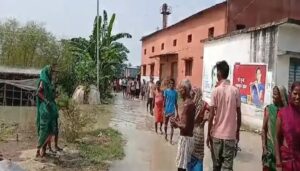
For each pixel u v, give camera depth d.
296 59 15.53
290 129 4.94
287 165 4.95
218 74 6.91
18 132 12.38
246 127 16.62
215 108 6.77
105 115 20.28
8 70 26.52
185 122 7.09
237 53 18.05
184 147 7.12
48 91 8.88
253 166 9.61
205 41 21.44
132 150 11.05
